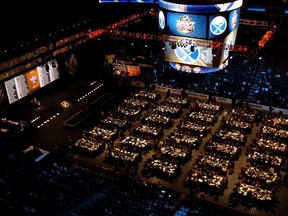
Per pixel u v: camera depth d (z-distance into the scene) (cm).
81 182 3186
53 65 4734
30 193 2889
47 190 2969
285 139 3775
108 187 3209
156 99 4781
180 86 4966
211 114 4300
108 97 4975
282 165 3488
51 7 4669
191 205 3064
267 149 3594
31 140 4162
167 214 2784
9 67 4228
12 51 4238
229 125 4038
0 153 3734
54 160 3716
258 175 3247
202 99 4772
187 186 3331
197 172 3341
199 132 3975
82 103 4900
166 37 4212
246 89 4666
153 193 3161
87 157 3806
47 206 2723
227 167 3400
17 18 4272
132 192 3150
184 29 4016
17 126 4178
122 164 3597
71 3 4941
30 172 3294
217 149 3619
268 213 3016
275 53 4859
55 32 4772
